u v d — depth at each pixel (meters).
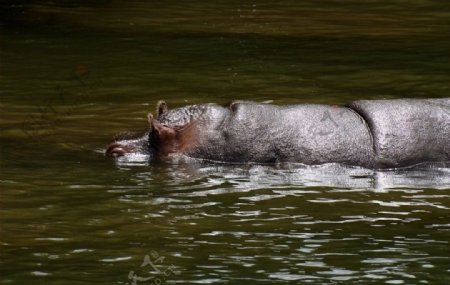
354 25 62.78
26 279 24.72
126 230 28.33
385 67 50.03
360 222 29.06
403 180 32.91
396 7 70.31
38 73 48.31
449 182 32.81
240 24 62.25
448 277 24.89
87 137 37.75
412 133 34.06
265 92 44.50
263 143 34.03
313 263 25.89
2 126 39.22
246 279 24.77
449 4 71.62
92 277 24.88
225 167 33.94
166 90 45.09
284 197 31.22
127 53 53.16
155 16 64.69
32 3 68.25
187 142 34.62
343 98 43.34
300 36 58.66
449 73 48.41
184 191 31.69
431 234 28.12
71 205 30.38
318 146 33.91
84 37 57.34
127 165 34.38
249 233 28.11
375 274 25.11
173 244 27.25
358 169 33.66
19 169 33.88
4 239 27.59
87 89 45.28
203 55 52.75
